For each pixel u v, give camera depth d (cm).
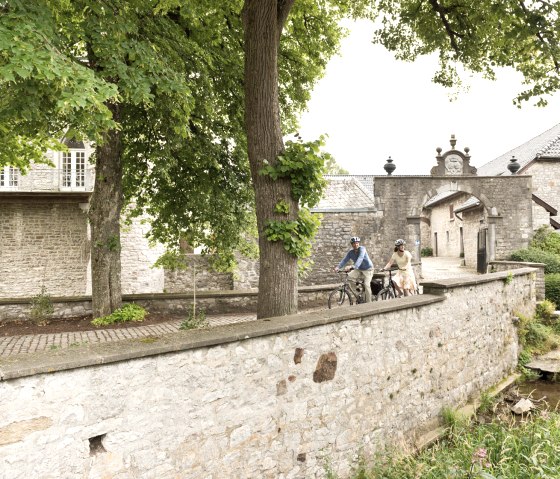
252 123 593
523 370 934
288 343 432
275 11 582
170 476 338
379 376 546
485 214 2292
